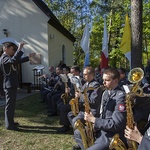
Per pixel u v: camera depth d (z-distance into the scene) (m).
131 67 7.23
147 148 2.05
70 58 19.48
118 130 2.63
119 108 2.60
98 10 13.01
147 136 2.11
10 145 4.30
